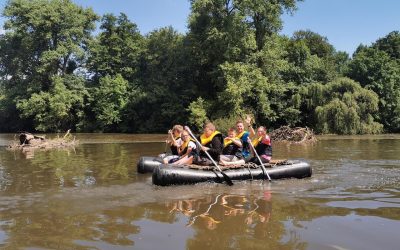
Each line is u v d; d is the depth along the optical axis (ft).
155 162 32.55
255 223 17.78
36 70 122.31
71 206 21.22
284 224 17.60
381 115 112.78
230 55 103.60
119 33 132.67
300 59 121.39
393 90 114.62
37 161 41.96
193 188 25.58
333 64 136.46
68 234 16.46
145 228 17.16
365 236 15.97
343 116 94.94
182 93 120.98
